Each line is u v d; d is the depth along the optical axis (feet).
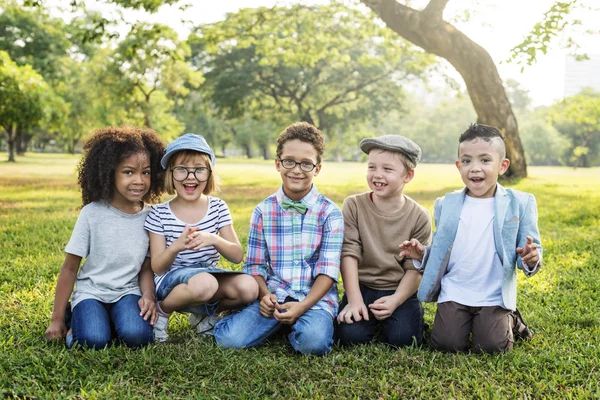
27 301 11.93
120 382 8.06
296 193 10.23
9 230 21.25
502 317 9.53
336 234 10.10
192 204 10.49
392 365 8.91
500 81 48.98
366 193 10.87
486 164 9.62
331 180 63.67
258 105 114.52
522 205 9.75
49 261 15.76
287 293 9.93
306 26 60.08
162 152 10.44
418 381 8.21
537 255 9.06
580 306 11.87
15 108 85.61
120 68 108.78
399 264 10.56
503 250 9.50
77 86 131.03
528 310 11.79
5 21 130.11
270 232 10.32
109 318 9.81
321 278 9.89
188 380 8.27
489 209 9.87
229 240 10.62
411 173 10.44
